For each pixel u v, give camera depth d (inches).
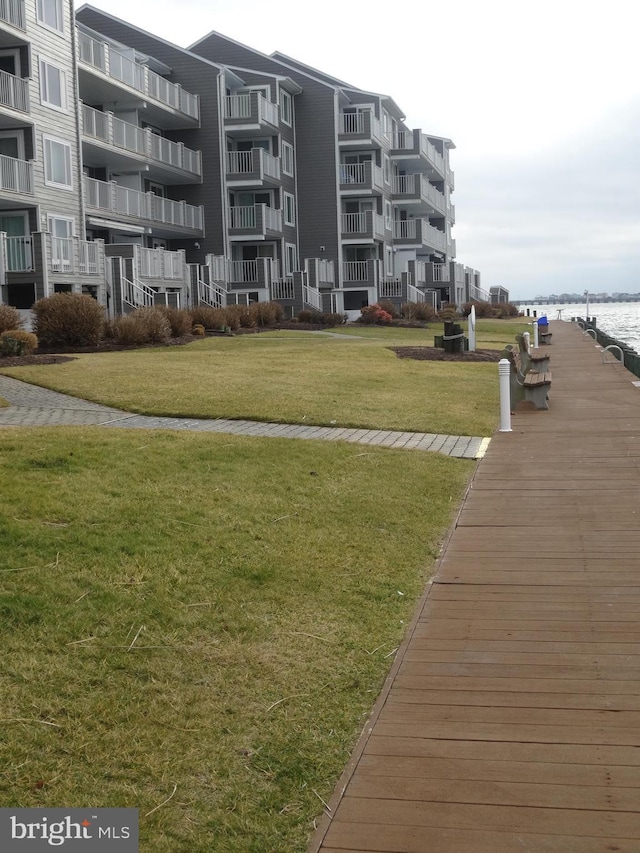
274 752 163.3
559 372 900.6
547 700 184.1
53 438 379.9
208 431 431.5
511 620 228.5
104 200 1373.0
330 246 1958.7
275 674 193.2
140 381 610.9
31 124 1163.9
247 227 1745.8
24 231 1188.5
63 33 1242.6
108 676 185.2
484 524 319.6
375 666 201.9
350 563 264.7
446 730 172.6
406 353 953.5
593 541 294.8
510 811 145.8
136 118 1537.9
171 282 1396.4
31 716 167.9
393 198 2244.1
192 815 144.6
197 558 251.9
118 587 226.2
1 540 246.5
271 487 330.0
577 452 444.1
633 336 2133.4
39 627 201.5
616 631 219.1
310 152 1952.5
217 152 1736.0
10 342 800.9
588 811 145.1
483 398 621.6
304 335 1309.1
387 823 143.9
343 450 403.2
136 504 289.9
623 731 170.1
